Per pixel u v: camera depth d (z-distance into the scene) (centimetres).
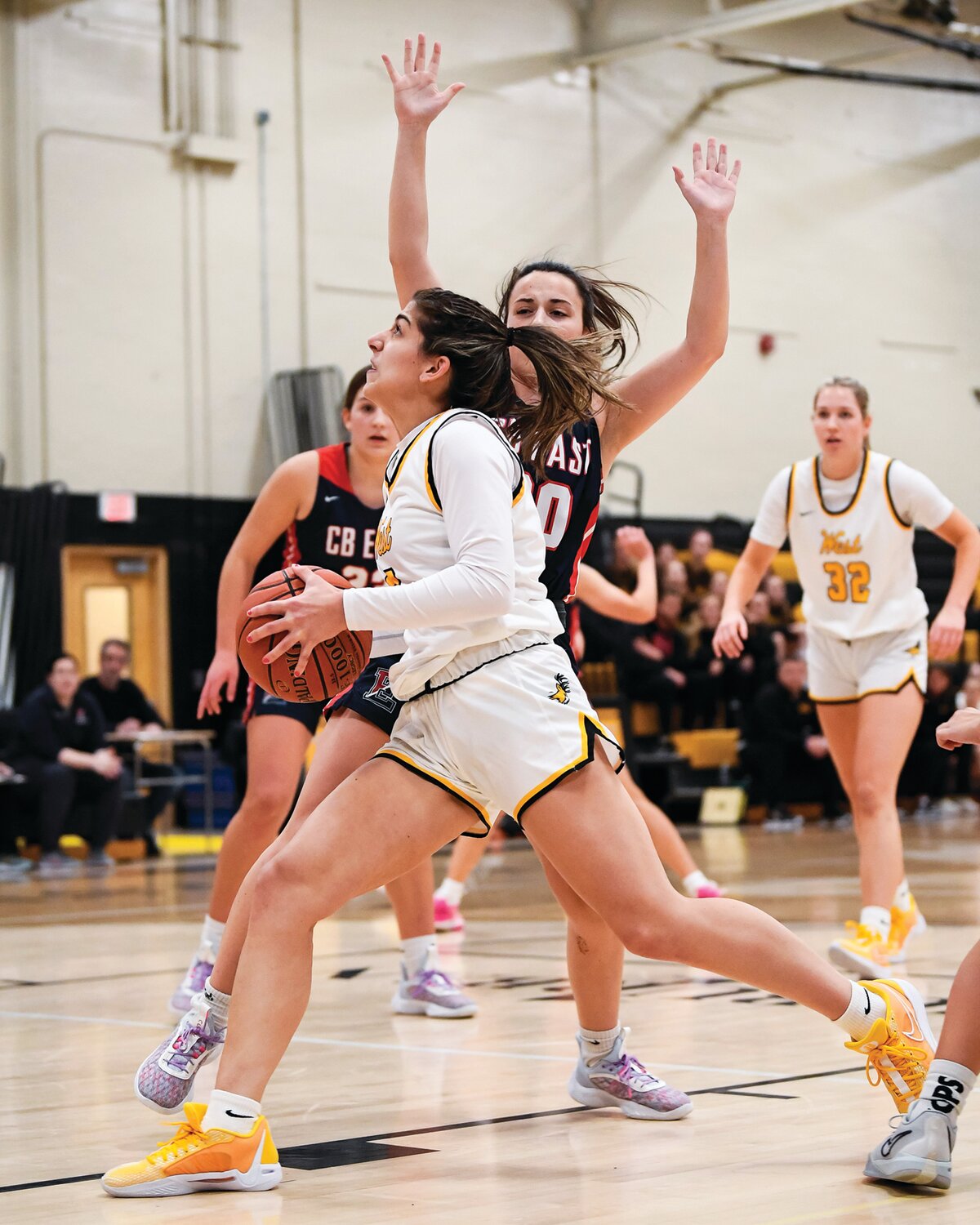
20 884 1662
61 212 2253
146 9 2327
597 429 485
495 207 2630
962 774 2634
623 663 2361
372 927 1155
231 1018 415
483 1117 506
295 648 463
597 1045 509
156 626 2333
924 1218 372
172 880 1667
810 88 3000
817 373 2997
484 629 420
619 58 2719
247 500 2395
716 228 491
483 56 2625
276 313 2423
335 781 487
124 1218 387
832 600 888
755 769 2348
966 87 3116
